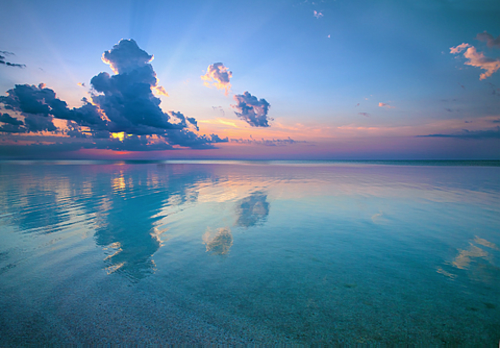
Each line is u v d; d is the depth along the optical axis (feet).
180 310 9.35
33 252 15.08
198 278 11.75
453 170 90.58
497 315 8.87
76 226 20.72
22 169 103.35
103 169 104.58
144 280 11.60
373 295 10.22
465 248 15.48
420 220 22.24
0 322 8.78
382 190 40.04
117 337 8.09
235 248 15.66
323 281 11.41
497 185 45.65
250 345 7.68
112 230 19.60
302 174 73.31
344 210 26.27
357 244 16.28
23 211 26.30
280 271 12.42
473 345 7.52
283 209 26.91
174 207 28.17
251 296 10.20
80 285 11.18
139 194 37.52
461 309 9.25
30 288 10.95
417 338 7.84
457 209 26.43
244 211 26.08
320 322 8.61
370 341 7.73
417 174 71.41
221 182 53.36
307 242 16.72
